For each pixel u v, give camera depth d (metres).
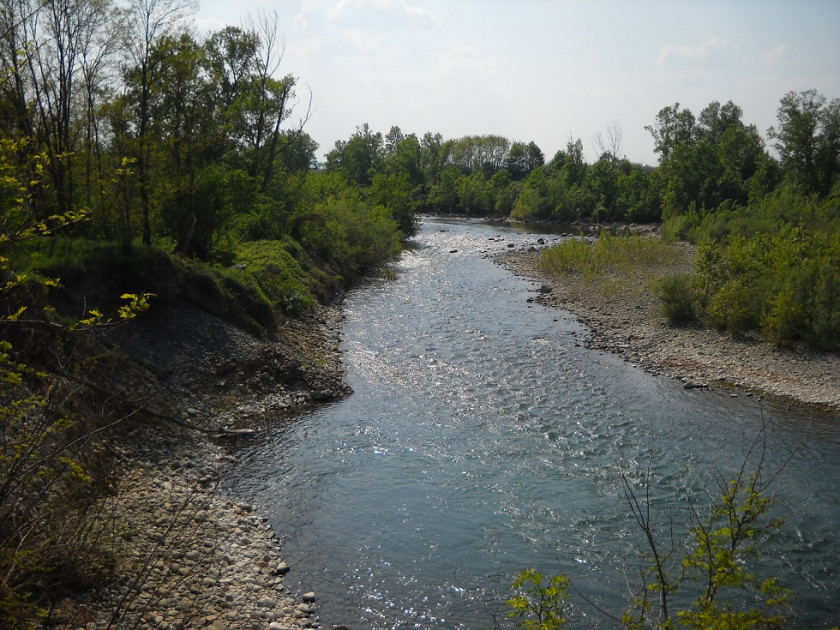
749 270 26.61
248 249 29.67
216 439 15.66
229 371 18.45
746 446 15.78
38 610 6.92
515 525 12.34
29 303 11.88
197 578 10.05
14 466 6.77
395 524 12.32
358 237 40.28
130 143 19.70
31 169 9.13
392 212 54.97
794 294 23.73
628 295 31.88
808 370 21.00
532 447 15.78
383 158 129.50
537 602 10.07
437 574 10.82
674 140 95.94
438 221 85.50
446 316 29.12
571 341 25.16
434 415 17.75
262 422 16.83
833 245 27.59
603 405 18.61
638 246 41.84
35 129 18.14
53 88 18.58
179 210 23.44
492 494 13.52
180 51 21.03
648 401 18.98
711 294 26.94
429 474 14.35
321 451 15.34
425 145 134.62
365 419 17.36
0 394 7.87
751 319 24.91
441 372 21.42
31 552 7.10
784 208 49.53
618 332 26.25
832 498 13.12
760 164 65.00
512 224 80.50
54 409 7.90
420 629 9.48
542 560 11.24
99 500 11.16
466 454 15.37
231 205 24.97
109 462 12.62
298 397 18.52
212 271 21.17
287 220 36.34
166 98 21.77
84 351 14.98
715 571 5.78
